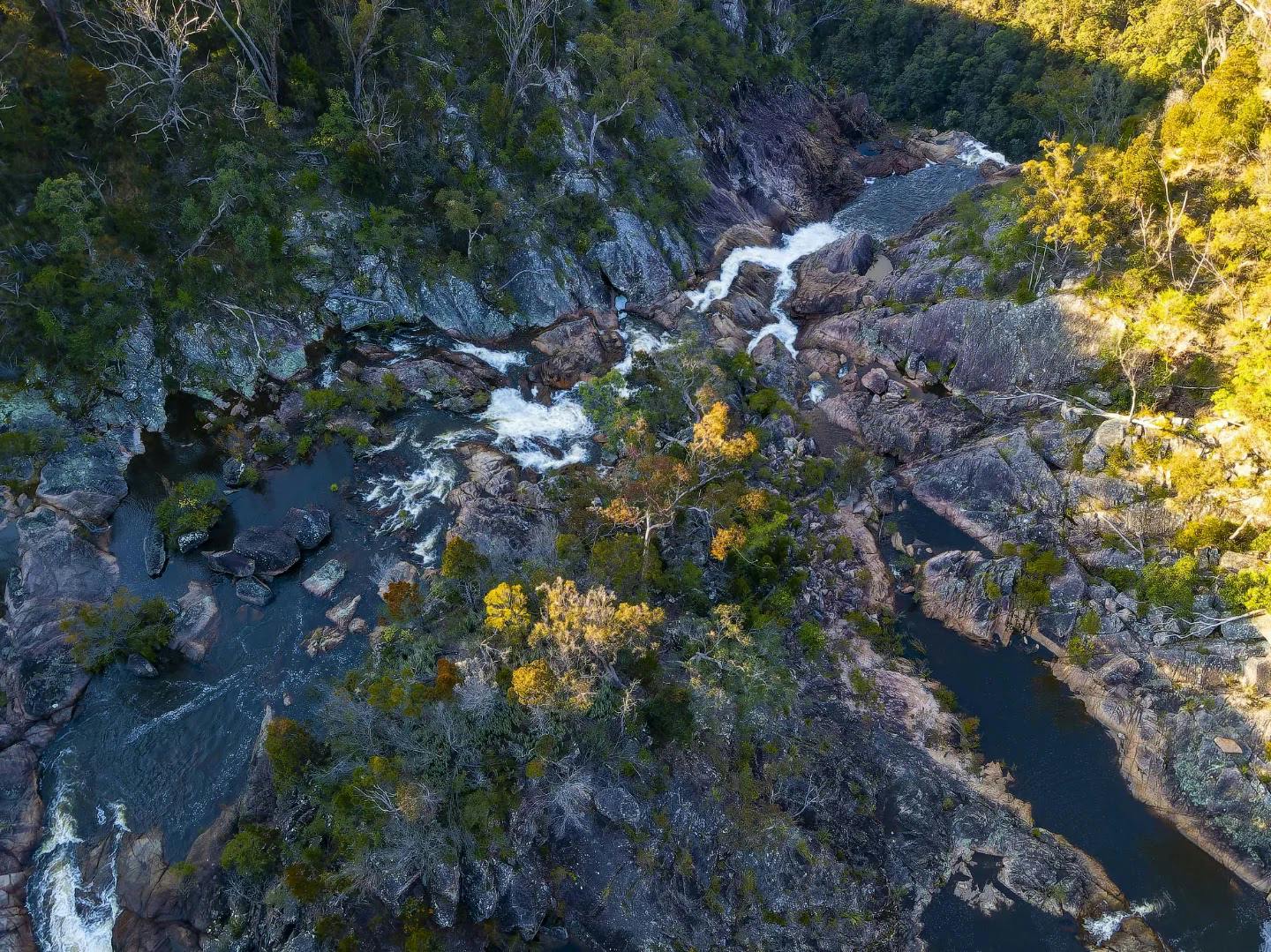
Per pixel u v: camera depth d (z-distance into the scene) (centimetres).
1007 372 7175
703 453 5394
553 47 8769
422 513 6109
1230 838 4541
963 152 12606
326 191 7669
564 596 4197
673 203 9356
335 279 7612
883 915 4188
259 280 7275
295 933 3775
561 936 3925
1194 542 5484
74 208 6266
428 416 7025
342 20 7306
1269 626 5012
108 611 5056
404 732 4162
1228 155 6306
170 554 5756
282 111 7412
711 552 5334
